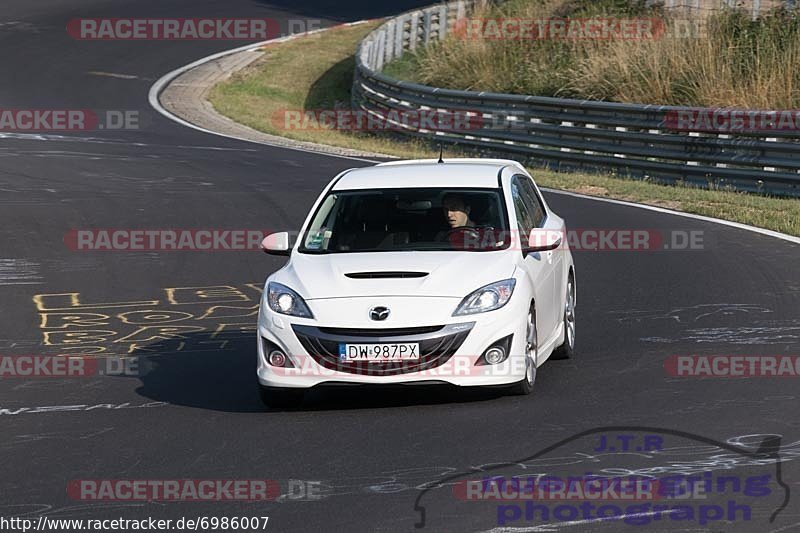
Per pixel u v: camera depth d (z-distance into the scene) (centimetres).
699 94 8825
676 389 3038
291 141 9938
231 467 2498
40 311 4522
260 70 14038
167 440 2759
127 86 12625
